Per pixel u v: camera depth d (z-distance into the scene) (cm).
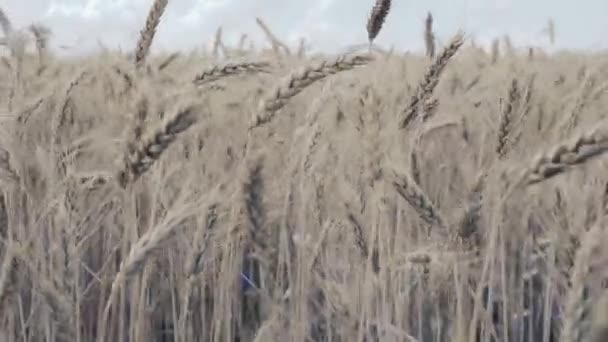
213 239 287
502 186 216
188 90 285
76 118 404
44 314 280
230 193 272
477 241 223
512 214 292
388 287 305
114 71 373
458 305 234
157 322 354
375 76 324
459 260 226
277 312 292
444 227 230
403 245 305
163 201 317
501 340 315
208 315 347
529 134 303
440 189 316
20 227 298
